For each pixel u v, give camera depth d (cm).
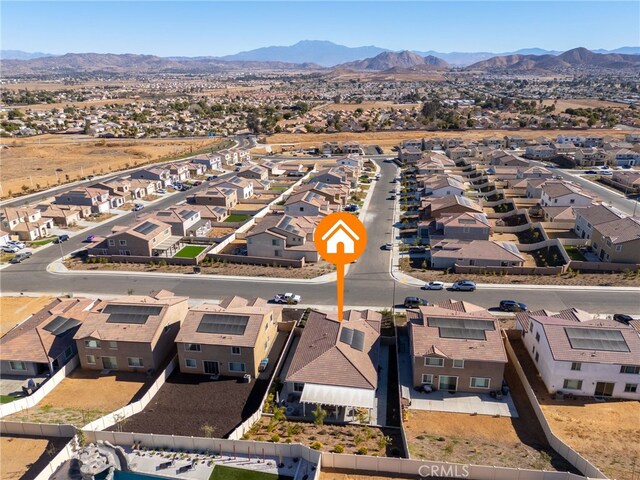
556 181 11225
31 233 9288
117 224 10300
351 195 12138
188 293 6881
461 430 4134
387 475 3566
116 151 19125
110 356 5091
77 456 3559
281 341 5609
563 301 6369
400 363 5116
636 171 13912
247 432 4109
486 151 16438
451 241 7981
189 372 5075
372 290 6875
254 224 9950
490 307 6288
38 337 5234
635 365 4366
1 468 3684
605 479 3331
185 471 3625
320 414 4134
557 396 4538
